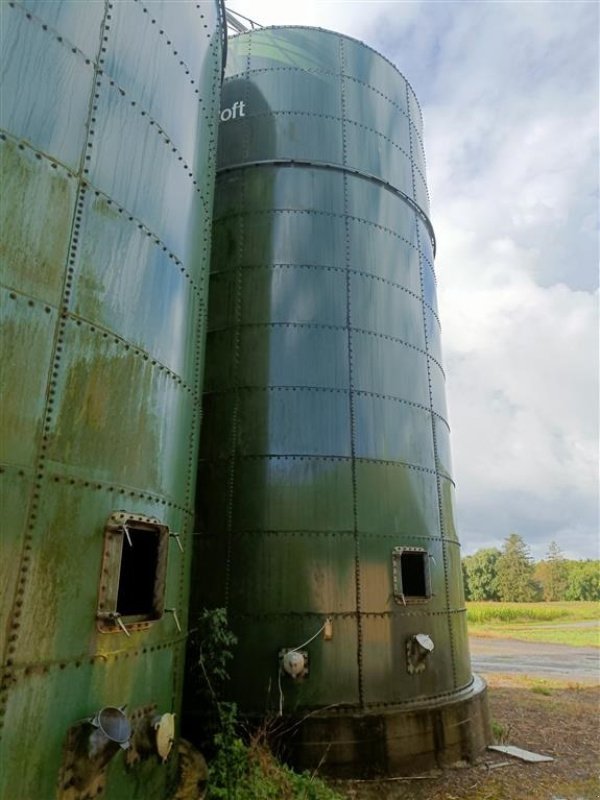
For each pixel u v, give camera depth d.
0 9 4.27
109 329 4.82
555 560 102.25
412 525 9.23
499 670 20.75
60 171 4.52
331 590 8.29
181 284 6.08
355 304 9.83
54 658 3.95
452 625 9.38
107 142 5.05
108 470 4.64
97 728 3.99
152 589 5.19
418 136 12.58
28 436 3.98
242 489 8.73
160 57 6.01
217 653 7.77
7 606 3.69
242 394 9.19
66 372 4.34
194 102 6.70
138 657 4.86
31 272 4.17
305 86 10.90
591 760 9.01
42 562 3.95
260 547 8.42
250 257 9.90
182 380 6.00
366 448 9.12
